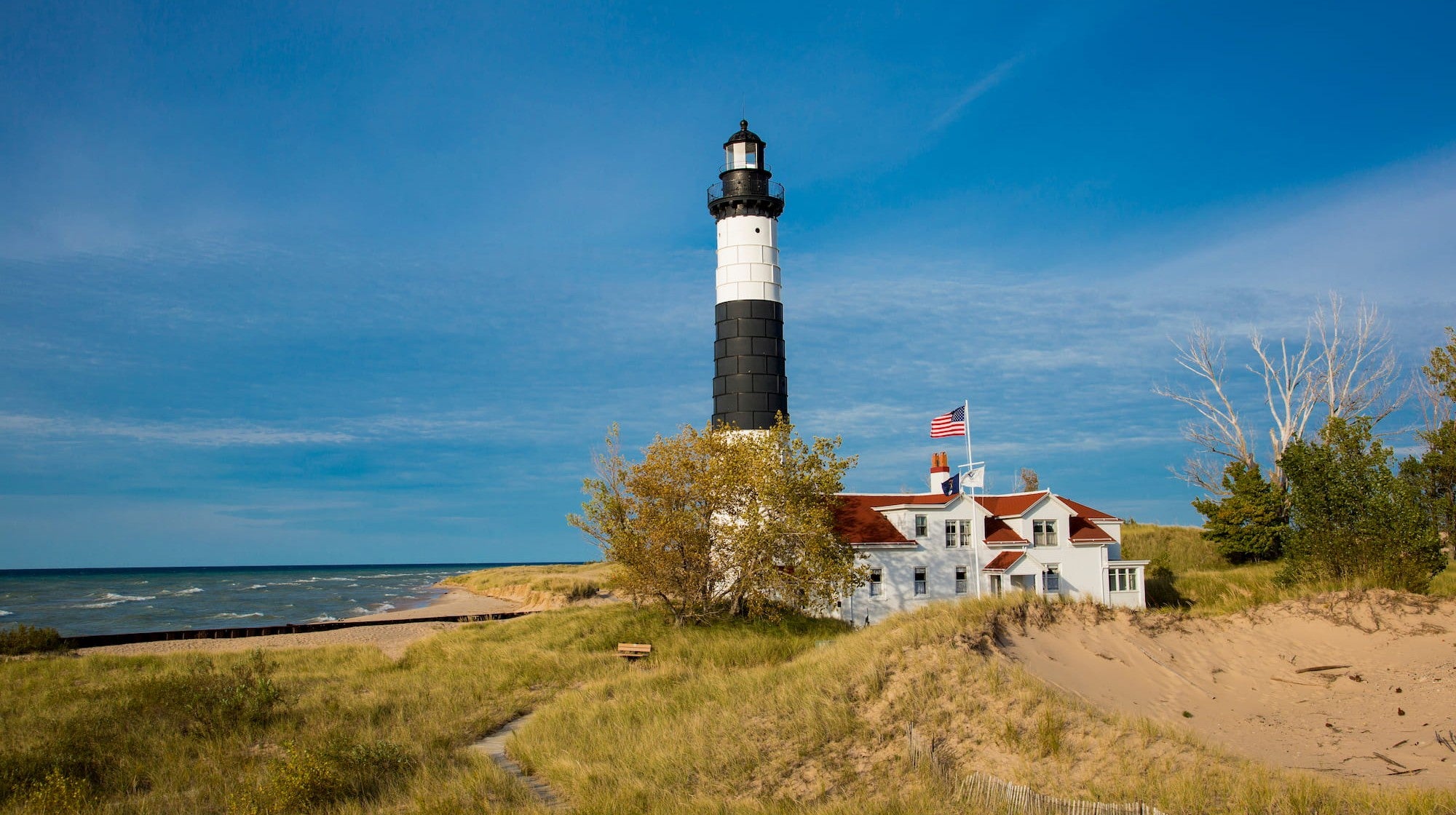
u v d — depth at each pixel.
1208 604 44.84
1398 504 35.53
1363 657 26.36
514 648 42.19
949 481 51.28
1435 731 21.16
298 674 37.44
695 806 18.58
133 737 24.27
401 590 148.88
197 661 40.62
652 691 28.86
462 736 26.39
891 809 17.73
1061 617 28.41
